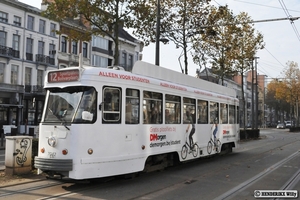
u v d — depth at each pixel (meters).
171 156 11.20
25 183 8.73
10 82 34.75
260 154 17.84
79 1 14.84
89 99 8.08
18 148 9.60
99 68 8.43
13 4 34.56
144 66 10.10
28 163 9.87
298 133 53.44
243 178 10.23
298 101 60.22
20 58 35.66
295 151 19.83
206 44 24.25
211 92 14.51
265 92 102.44
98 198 7.33
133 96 9.19
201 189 8.55
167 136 10.64
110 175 8.26
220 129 15.12
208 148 13.70
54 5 15.36
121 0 15.40
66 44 41.00
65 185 8.57
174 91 11.20
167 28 20.69
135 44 51.69
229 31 25.91
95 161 7.96
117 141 8.52
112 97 8.53
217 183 9.38
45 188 8.22
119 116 8.66
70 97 8.23
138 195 7.70
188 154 11.94
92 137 7.96
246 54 28.62
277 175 10.86
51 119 8.24
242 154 17.80
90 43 43.84
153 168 10.41
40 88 37.06
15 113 36.00
